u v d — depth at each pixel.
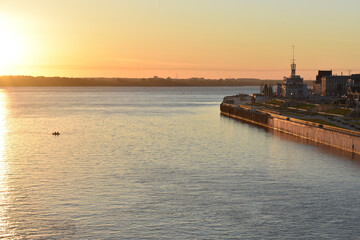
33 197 110.25
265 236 88.06
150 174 132.88
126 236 88.19
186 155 164.25
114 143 195.12
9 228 92.00
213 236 88.06
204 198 109.12
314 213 99.25
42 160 155.88
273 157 158.00
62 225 93.25
